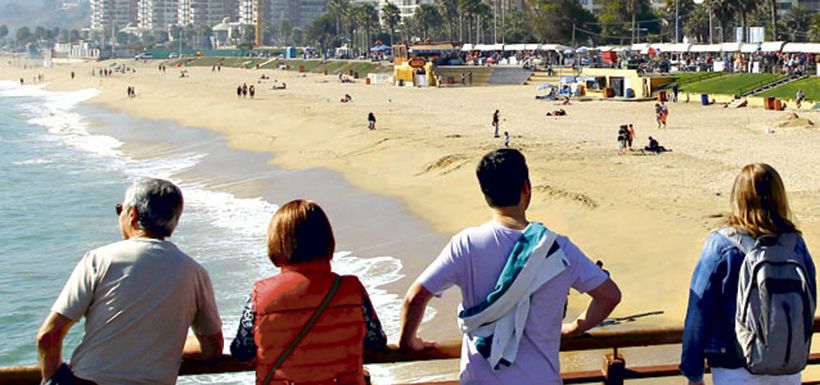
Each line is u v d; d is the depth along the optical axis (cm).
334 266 2488
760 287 467
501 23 18438
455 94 9338
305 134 5844
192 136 6481
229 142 5862
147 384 473
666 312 1892
